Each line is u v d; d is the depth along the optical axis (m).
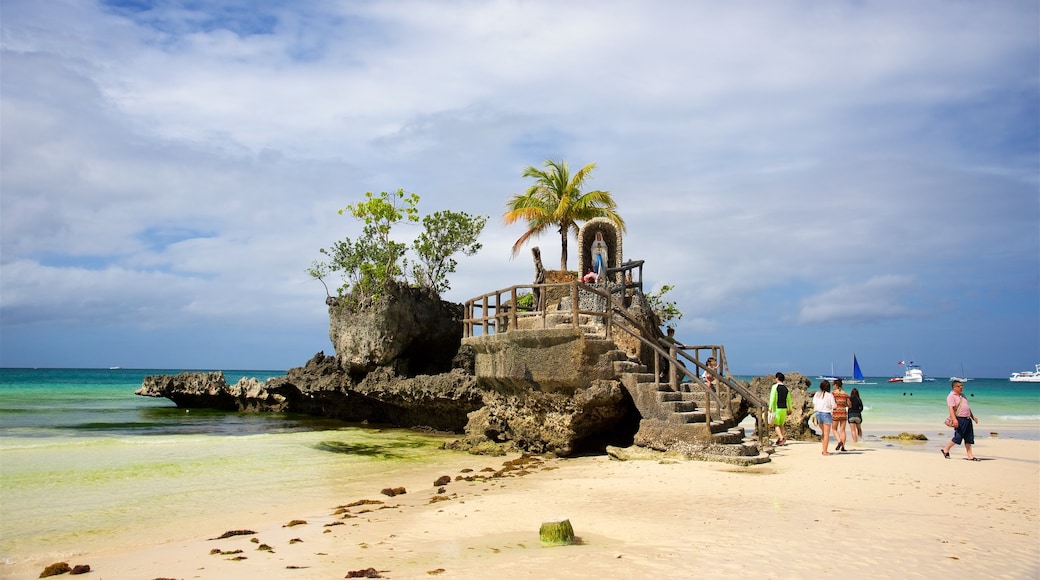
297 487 15.52
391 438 26.56
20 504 13.69
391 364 31.94
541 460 18.36
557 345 18.23
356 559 8.75
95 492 14.91
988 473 14.61
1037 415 43.44
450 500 12.96
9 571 9.26
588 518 10.72
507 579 7.46
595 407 18.08
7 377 113.69
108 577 8.60
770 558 8.12
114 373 157.62
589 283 21.39
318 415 39.12
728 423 18.00
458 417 28.58
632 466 15.90
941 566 7.84
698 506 11.41
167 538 11.04
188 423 34.28
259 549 9.62
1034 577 7.49
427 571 7.93
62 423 33.59
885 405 53.03
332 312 34.53
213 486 15.67
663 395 17.33
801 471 14.77
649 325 20.86
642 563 7.98
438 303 33.84
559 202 30.03
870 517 10.41
